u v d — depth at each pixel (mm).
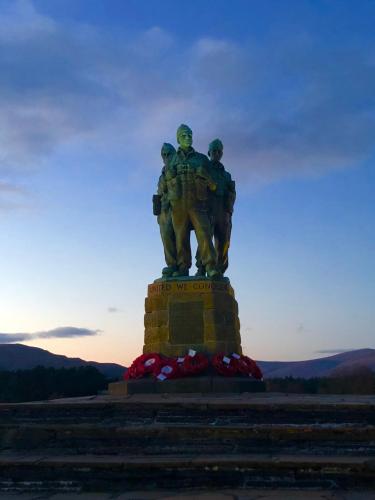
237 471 9164
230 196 19750
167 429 10344
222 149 20141
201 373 16203
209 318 17125
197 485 9188
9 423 11172
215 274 17844
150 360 16562
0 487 9484
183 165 18516
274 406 10586
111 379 45438
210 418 10742
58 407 11273
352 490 8766
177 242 18500
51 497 8945
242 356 17203
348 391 46250
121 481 9359
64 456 10203
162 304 17438
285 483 9016
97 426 10664
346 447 9820
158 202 19297
